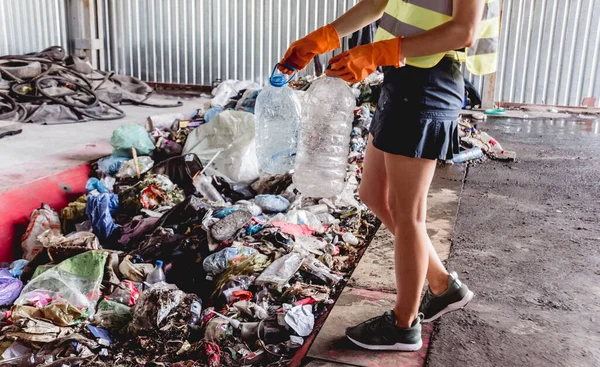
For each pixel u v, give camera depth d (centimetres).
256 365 265
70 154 584
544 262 338
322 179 233
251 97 705
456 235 383
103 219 436
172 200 479
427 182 204
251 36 1116
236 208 429
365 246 399
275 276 337
